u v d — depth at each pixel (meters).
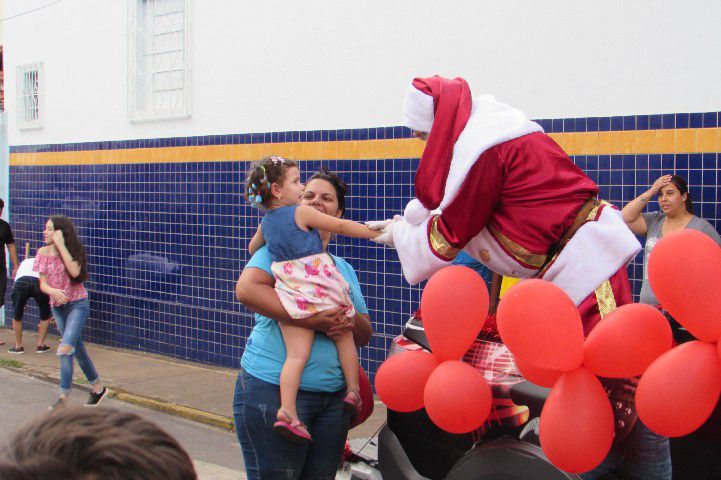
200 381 8.28
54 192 11.10
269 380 3.21
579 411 2.47
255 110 8.35
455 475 2.96
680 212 5.41
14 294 10.06
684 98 5.57
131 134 9.81
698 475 2.70
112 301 10.20
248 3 8.32
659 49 5.64
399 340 3.40
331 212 3.70
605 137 5.91
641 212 5.70
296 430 3.10
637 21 5.72
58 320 7.34
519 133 2.91
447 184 2.94
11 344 10.73
